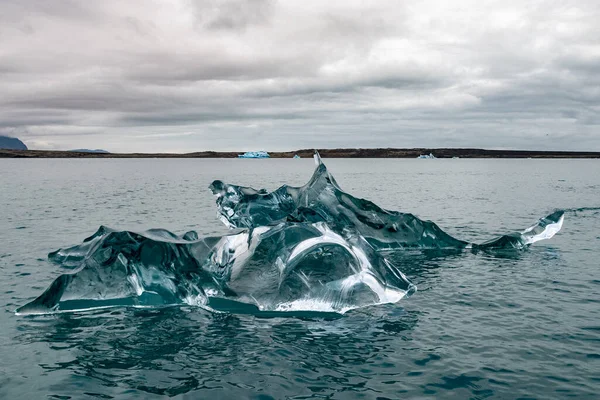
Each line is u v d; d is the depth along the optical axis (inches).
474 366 325.1
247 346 366.9
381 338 380.5
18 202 1509.6
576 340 369.1
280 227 539.8
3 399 282.4
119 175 3900.1
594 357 337.7
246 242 550.3
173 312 455.5
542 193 1942.7
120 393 291.1
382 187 2384.4
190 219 1132.5
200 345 369.4
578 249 725.9
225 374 317.4
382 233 741.3
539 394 286.8
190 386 300.4
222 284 498.6
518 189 2202.3
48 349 359.3
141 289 484.7
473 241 823.1
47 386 299.1
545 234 757.9
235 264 521.0
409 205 1450.5
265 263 513.3
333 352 353.4
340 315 440.8
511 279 553.9
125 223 1052.5
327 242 505.0
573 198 1691.7
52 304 453.1
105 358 343.3
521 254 693.3
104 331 399.9
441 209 1330.0
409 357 342.0
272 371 321.7
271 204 795.4
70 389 295.3
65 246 752.3
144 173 4394.7
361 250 533.3
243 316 442.9
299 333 395.5
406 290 497.7
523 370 318.3
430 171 5009.8
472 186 2454.5
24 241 799.1
